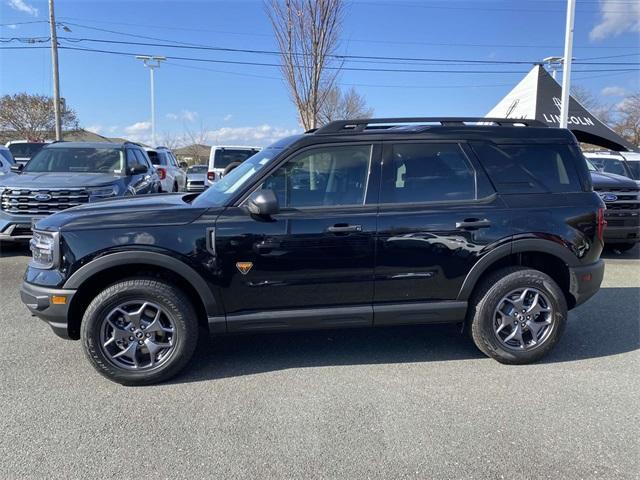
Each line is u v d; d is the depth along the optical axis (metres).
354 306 4.02
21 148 18.92
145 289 3.71
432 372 4.04
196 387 3.77
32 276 3.79
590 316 5.45
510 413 3.39
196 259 3.74
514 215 4.09
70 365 4.12
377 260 3.95
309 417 3.33
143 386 3.79
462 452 2.94
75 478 2.71
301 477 2.72
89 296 3.89
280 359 4.30
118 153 9.38
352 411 3.41
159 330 3.80
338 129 4.09
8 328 4.92
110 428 3.19
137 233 3.69
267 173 3.90
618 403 3.53
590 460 2.88
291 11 11.39
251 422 3.27
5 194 7.57
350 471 2.77
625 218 8.25
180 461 2.86
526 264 4.39
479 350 4.51
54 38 25.06
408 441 3.05
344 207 3.94
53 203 7.61
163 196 4.68
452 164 4.14
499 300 4.11
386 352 4.46
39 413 3.37
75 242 3.66
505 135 4.24
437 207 4.03
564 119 15.25
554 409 3.45
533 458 2.89
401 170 4.06
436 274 4.04
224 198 3.95
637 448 2.99
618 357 4.36
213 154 14.53
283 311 3.93
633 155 11.95
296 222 3.84
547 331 4.18
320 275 3.91
